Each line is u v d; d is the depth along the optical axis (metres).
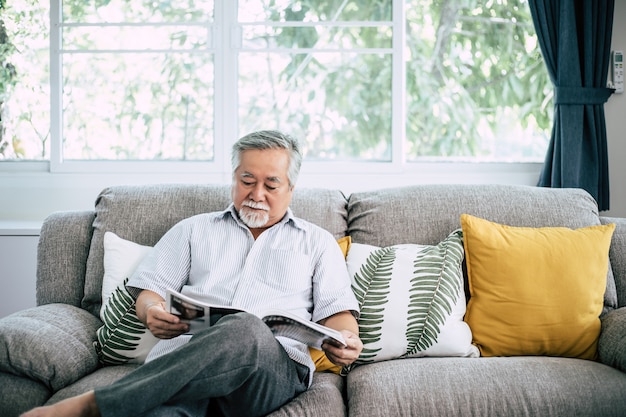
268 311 1.50
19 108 3.01
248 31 2.94
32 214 2.97
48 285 2.02
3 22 2.99
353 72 2.94
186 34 2.94
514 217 2.09
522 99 2.97
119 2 2.94
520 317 1.87
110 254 1.96
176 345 1.69
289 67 2.94
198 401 1.46
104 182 2.96
